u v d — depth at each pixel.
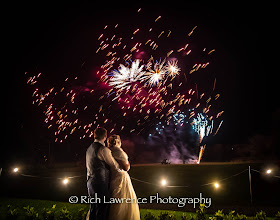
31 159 18.62
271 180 9.60
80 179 11.05
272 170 10.41
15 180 11.31
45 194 9.62
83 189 9.91
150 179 10.78
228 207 7.58
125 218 4.38
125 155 4.56
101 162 4.42
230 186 9.46
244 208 7.43
